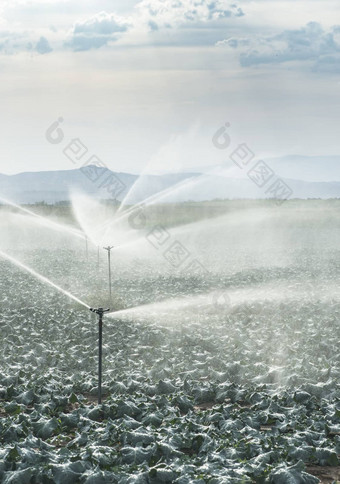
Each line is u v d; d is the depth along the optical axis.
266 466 8.41
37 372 13.70
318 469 8.76
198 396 12.14
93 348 15.98
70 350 15.73
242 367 13.77
